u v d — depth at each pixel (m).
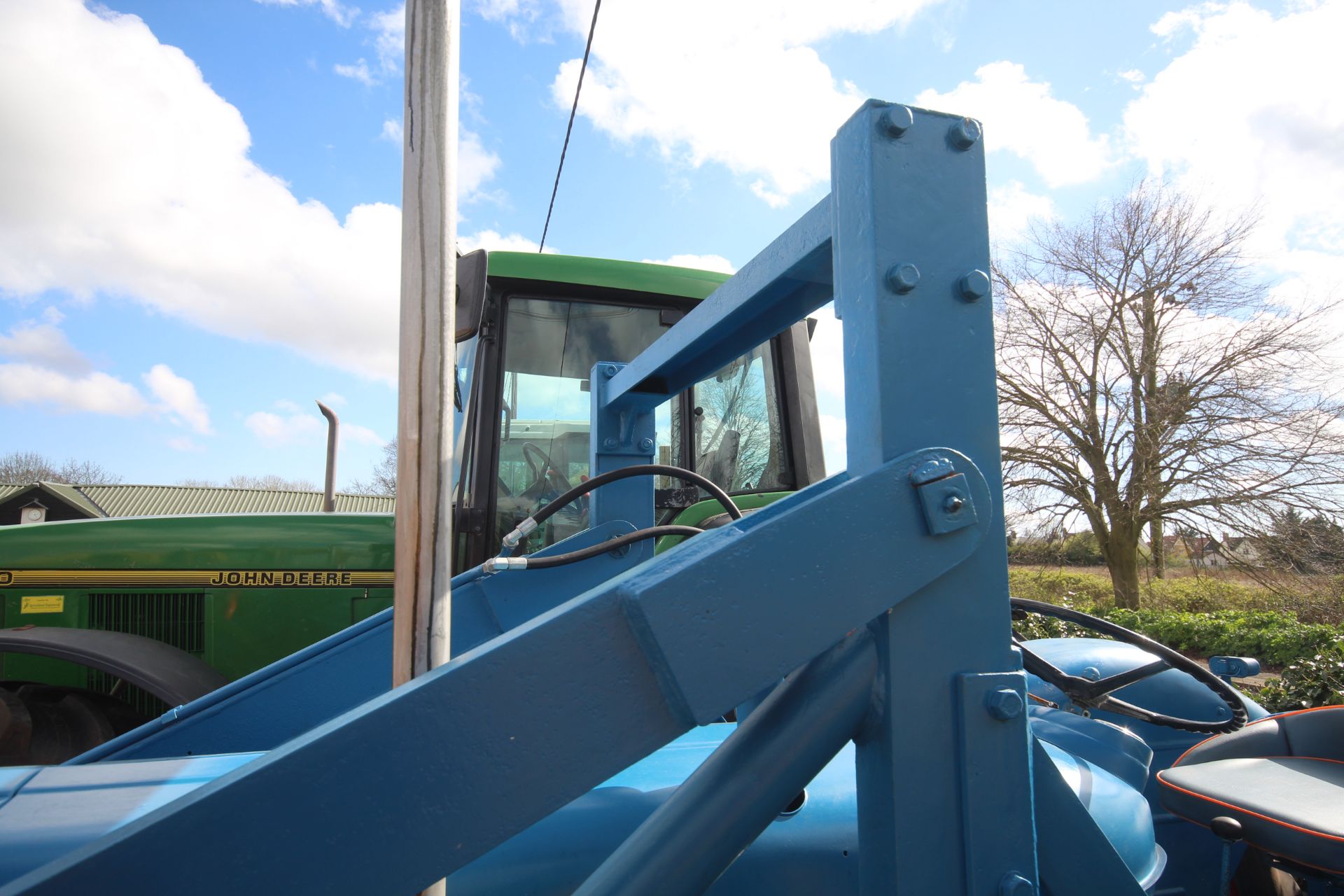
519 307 2.59
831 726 0.70
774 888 0.92
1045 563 12.09
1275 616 9.45
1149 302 10.74
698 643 0.60
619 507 1.67
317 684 1.35
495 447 2.48
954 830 0.70
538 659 0.58
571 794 0.57
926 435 0.72
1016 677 0.73
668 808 0.70
